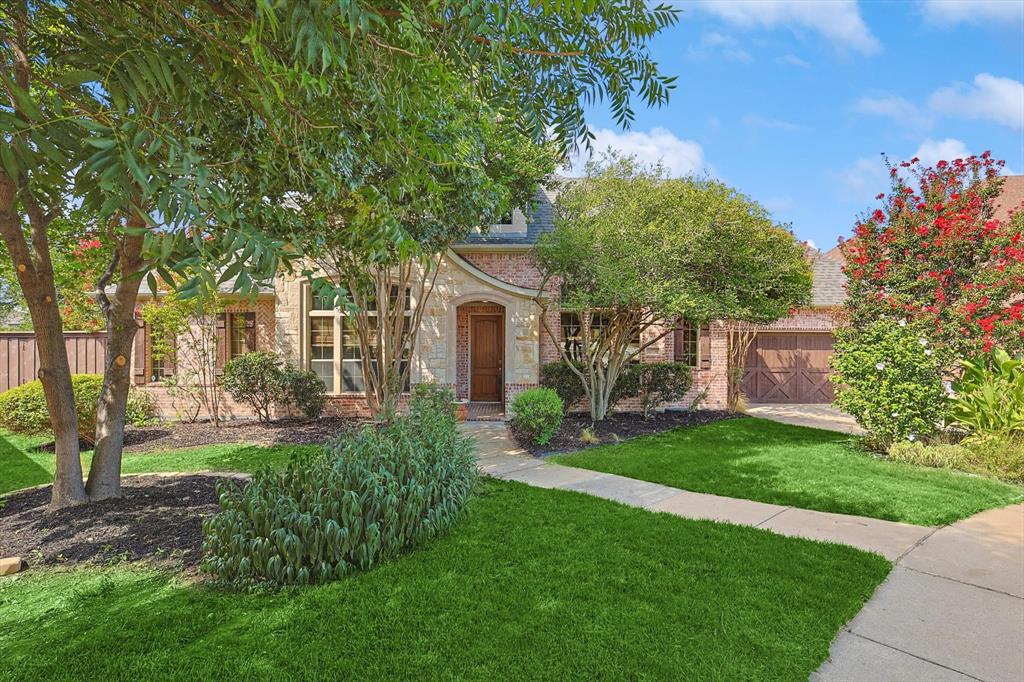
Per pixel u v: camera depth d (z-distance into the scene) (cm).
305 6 162
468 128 599
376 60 224
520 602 331
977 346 795
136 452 819
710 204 874
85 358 1128
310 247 305
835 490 602
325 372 1138
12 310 1720
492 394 1343
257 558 351
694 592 347
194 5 211
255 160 325
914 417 773
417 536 419
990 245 815
